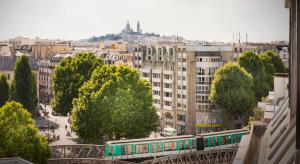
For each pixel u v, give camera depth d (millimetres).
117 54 195625
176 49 144625
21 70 144750
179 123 145500
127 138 105125
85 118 105125
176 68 145125
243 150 39000
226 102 131875
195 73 141375
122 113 103875
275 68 163000
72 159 87562
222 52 148500
